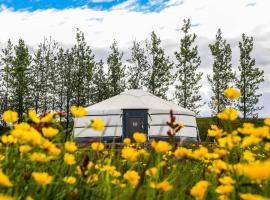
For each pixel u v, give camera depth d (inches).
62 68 2044.8
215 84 1877.5
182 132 1302.9
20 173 90.8
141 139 90.7
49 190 86.2
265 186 82.0
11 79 1834.4
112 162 142.6
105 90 2071.9
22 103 1850.4
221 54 1915.6
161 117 1305.4
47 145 83.8
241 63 1878.7
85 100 2033.7
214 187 95.0
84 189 91.0
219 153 98.2
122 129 1273.4
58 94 2038.6
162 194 89.8
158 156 99.0
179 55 1919.3
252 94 1819.6
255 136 90.7
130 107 1286.9
